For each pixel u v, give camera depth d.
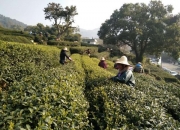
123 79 5.86
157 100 5.29
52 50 14.82
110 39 45.50
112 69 16.38
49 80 4.72
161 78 27.89
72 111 3.09
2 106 2.87
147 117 3.54
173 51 39.50
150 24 39.47
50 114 2.78
